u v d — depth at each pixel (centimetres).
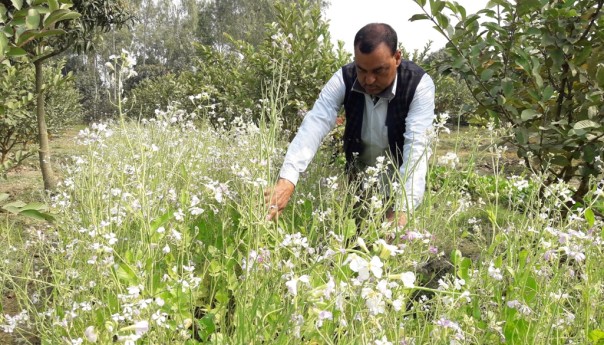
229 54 977
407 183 265
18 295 243
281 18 688
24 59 639
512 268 235
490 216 257
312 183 398
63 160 964
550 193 264
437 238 268
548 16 379
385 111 343
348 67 348
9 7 446
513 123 418
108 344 162
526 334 193
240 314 190
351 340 157
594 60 380
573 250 199
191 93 1046
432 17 403
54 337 205
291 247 208
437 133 263
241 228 254
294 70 680
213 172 407
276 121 244
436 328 177
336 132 560
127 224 272
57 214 319
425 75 339
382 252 136
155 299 190
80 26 695
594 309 214
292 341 182
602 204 438
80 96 1978
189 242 260
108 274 216
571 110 415
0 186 765
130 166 290
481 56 415
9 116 743
